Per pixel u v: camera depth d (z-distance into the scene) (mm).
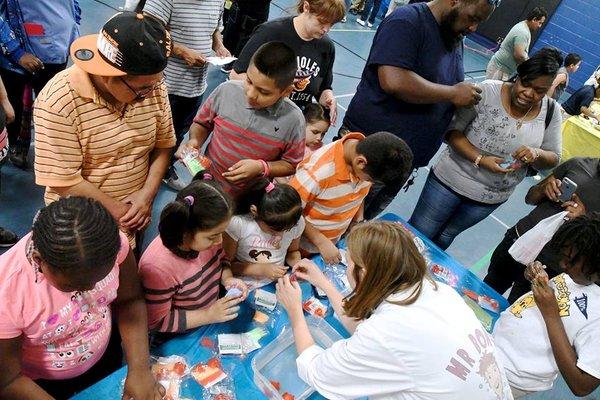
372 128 2400
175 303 1534
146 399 1271
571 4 8883
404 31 2082
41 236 920
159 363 1403
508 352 1746
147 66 1347
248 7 4266
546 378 1703
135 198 1796
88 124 1503
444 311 1251
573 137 5348
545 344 1666
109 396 1290
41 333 1107
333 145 1871
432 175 2926
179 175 3492
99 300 1196
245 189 1795
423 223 2969
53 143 1460
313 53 2398
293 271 1833
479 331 1299
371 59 2213
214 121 2021
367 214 2832
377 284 1251
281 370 1514
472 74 8430
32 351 1166
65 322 1132
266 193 1637
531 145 2520
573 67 5805
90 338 1246
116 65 1341
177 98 2809
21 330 1062
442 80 2328
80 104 1457
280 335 1603
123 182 1732
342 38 7805
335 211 1989
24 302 1038
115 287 1237
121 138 1606
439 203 2846
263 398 1402
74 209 944
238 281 1722
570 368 1549
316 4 2162
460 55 2400
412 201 4301
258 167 1894
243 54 2283
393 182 1753
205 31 2590
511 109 2426
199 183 1371
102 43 1353
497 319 1988
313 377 1360
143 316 1383
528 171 2742
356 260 1289
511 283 2799
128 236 1795
